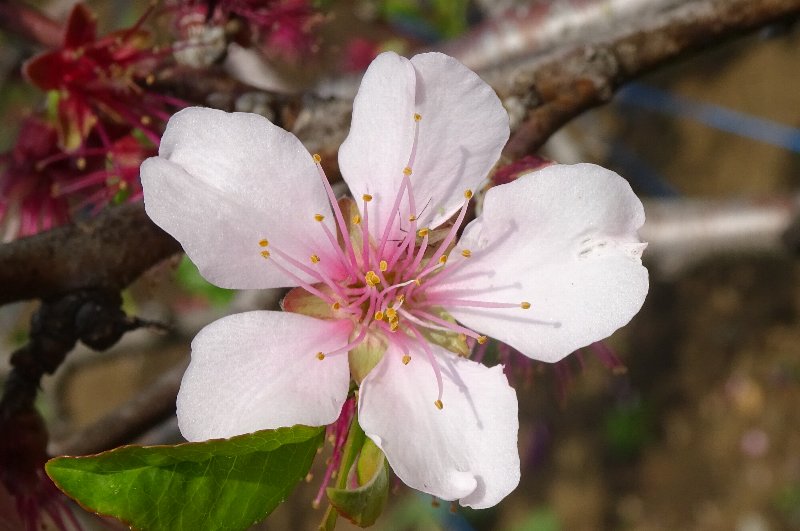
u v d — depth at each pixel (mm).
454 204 103
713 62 418
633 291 99
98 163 134
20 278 113
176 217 98
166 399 145
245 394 96
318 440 97
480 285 103
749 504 381
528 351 101
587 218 100
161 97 131
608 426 396
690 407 399
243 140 100
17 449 115
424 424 99
